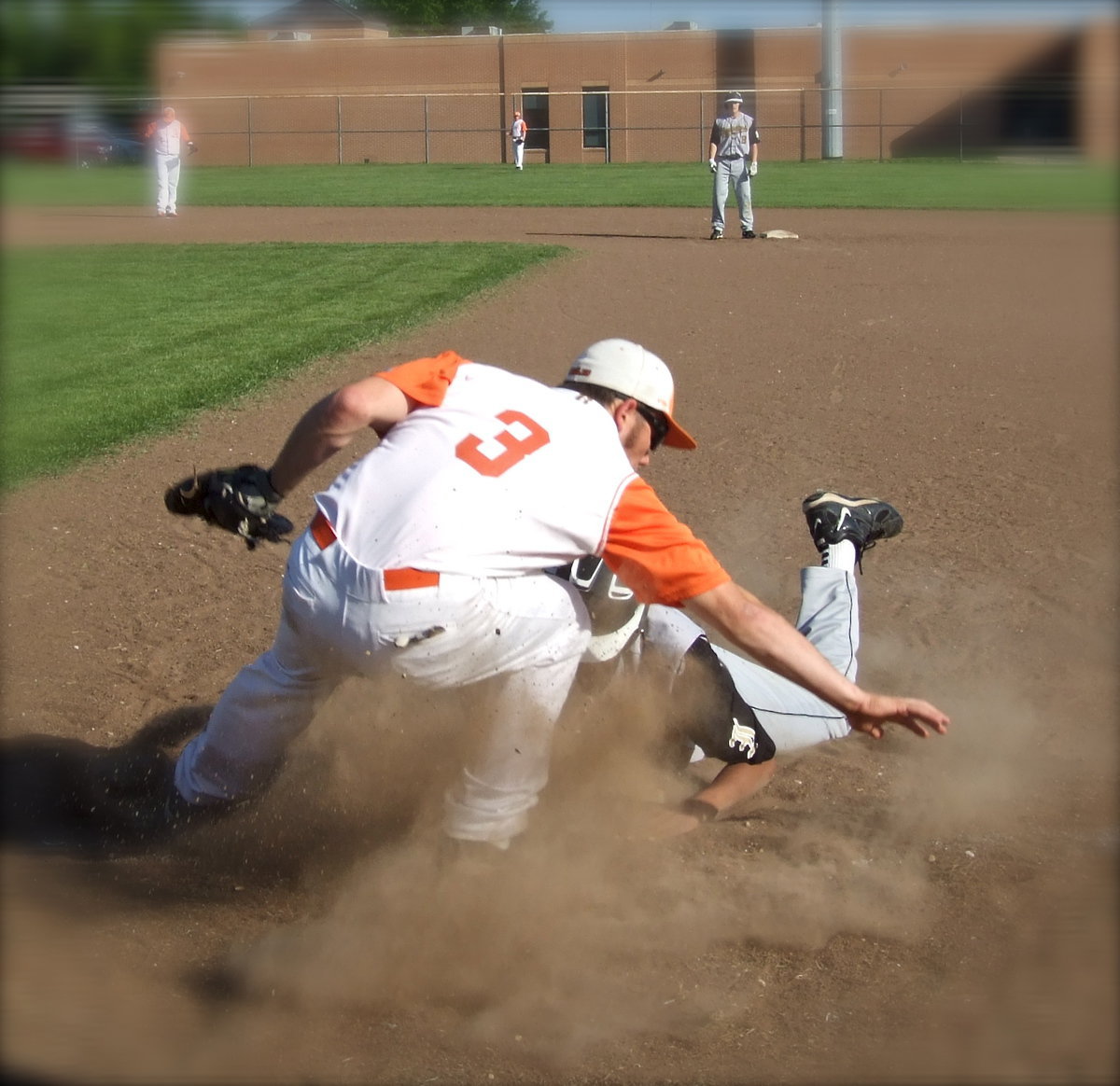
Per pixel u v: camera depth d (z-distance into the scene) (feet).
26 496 20.93
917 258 48.55
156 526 19.61
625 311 38.34
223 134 130.21
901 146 118.52
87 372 29.96
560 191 84.28
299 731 10.55
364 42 133.90
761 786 11.80
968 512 20.52
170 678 14.48
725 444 24.57
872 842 11.06
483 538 9.00
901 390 28.94
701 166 119.65
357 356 31.60
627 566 9.38
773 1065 8.13
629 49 133.49
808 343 33.94
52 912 9.66
